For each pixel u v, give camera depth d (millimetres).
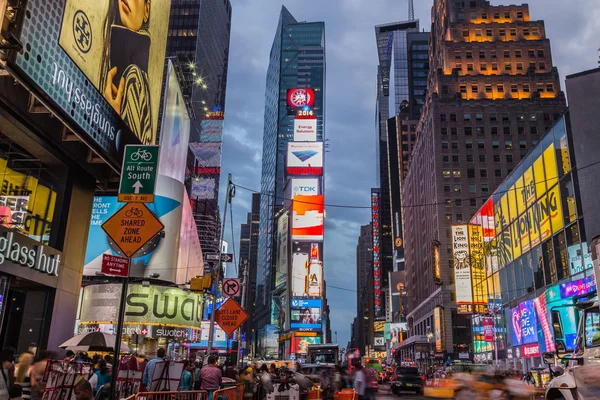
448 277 105688
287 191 163750
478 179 112750
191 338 53438
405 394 39438
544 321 49906
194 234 52875
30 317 22625
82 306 43000
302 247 151875
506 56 125000
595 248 11039
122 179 11227
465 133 115938
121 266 10625
